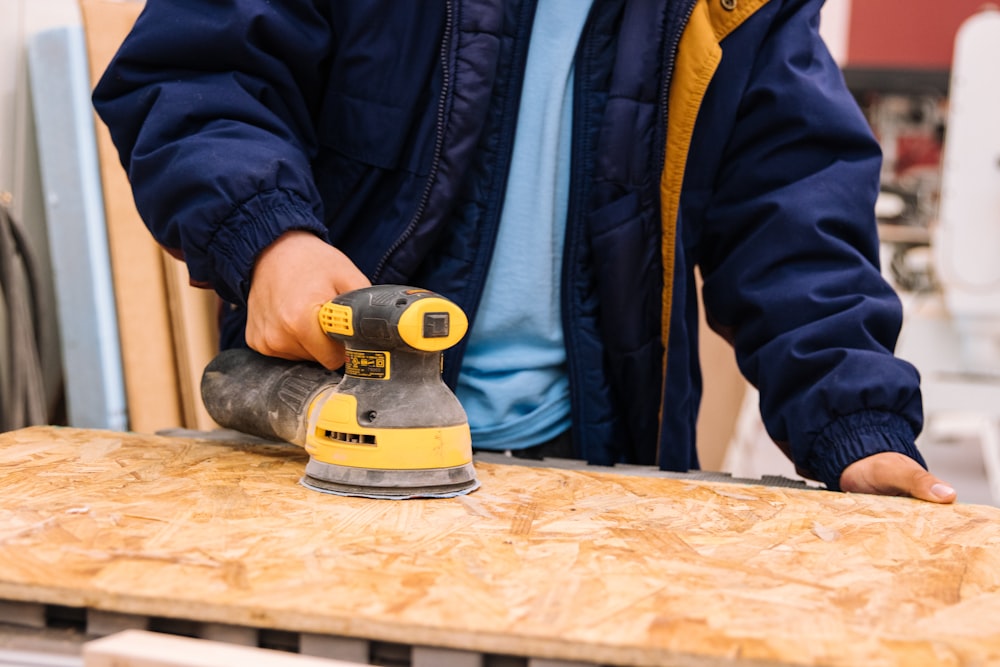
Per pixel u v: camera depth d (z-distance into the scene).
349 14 1.24
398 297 1.01
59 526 0.85
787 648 0.66
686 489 1.09
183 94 1.16
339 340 1.05
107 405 2.02
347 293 1.04
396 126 1.25
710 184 1.36
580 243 1.33
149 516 0.90
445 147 1.23
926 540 0.93
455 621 0.68
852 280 1.26
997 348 2.88
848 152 1.33
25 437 1.22
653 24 1.26
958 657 0.65
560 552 0.84
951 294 2.73
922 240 3.10
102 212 2.01
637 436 1.41
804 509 1.03
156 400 2.09
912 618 0.72
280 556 0.80
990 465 3.38
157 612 0.71
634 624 0.69
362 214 1.31
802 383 1.23
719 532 0.93
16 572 0.74
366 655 0.70
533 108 1.29
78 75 1.95
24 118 1.97
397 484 1.01
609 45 1.29
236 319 1.37
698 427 2.61
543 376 1.36
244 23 1.16
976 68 2.61
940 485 1.08
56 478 1.02
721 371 2.59
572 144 1.31
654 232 1.31
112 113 1.20
